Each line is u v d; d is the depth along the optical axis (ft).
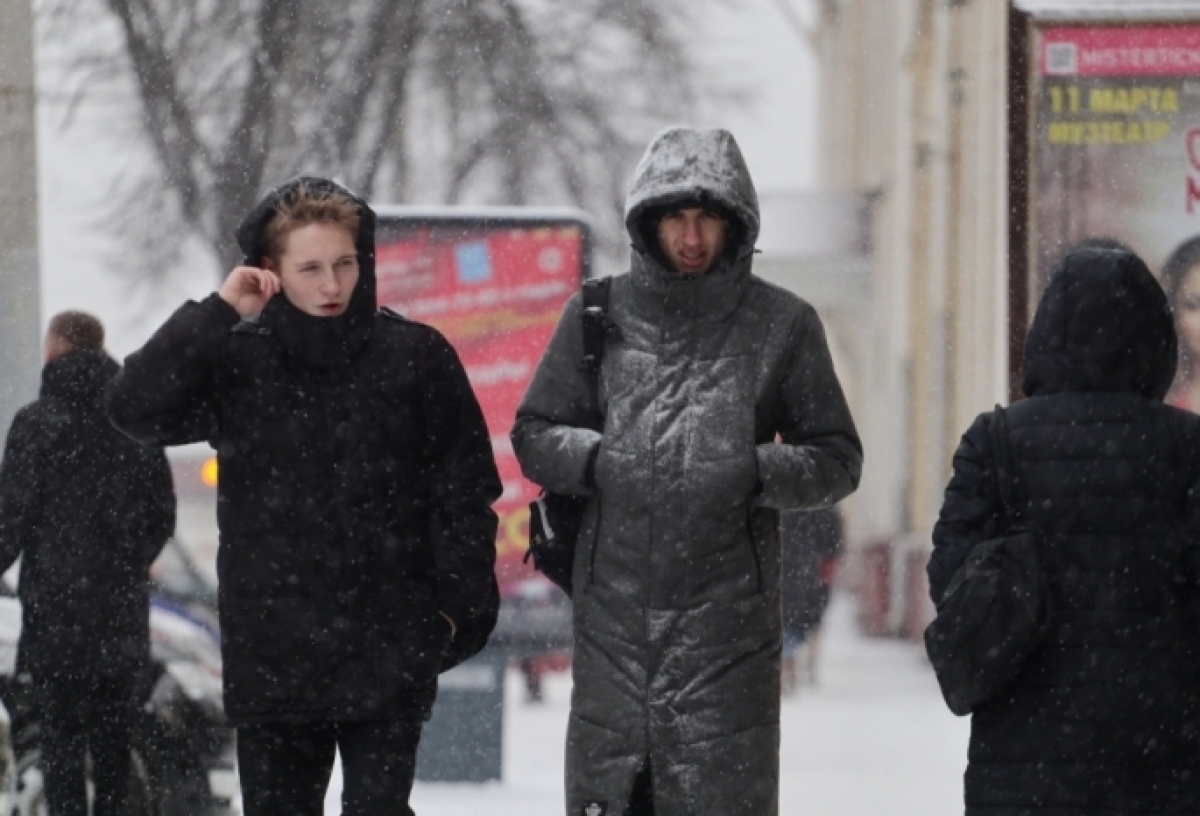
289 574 42.93
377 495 43.52
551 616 85.71
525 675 146.10
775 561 46.85
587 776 46.16
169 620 67.56
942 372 188.55
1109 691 40.70
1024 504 41.86
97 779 61.82
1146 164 72.74
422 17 208.33
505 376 87.51
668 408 46.24
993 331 161.89
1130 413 41.88
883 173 239.91
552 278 87.30
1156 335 42.39
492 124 215.10
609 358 47.01
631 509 45.96
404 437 43.96
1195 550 41.22
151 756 64.13
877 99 250.57
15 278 93.56
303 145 202.49
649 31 223.10
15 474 60.95
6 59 95.50
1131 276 42.22
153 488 61.72
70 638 60.85
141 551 61.52
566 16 220.84
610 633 46.11
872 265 204.44
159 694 64.59
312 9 200.44
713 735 45.52
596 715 46.14
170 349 42.83
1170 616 41.22
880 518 219.00
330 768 44.93
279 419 43.29
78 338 61.41
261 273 43.57
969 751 42.14
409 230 87.20
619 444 46.19
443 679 82.58
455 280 87.30
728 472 45.65
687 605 45.80
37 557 61.11
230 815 65.31
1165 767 40.81
